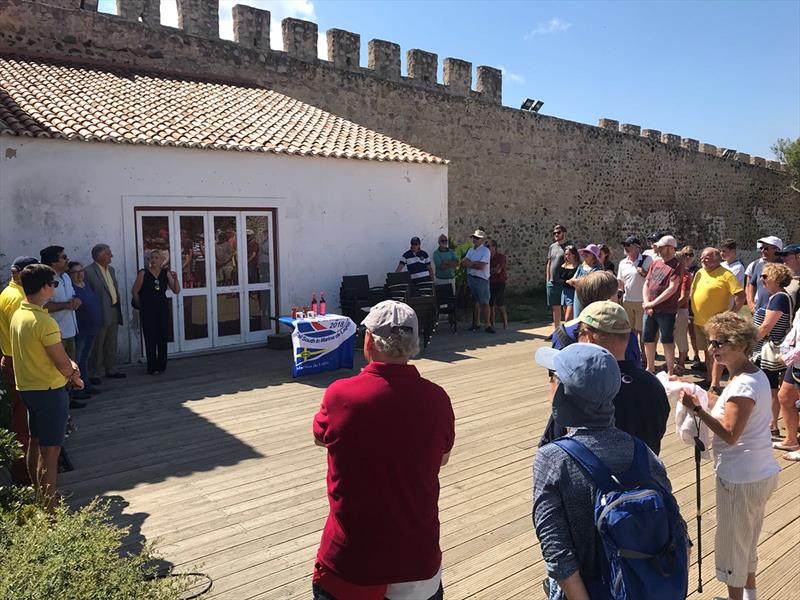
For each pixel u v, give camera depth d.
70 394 6.90
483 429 5.88
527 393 7.20
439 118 17.27
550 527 1.74
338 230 10.98
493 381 7.77
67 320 6.34
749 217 26.97
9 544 2.55
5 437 3.87
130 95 10.70
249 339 10.11
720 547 2.93
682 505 4.23
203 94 12.04
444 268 11.62
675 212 23.86
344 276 10.77
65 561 2.28
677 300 7.18
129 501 4.31
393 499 1.99
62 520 2.58
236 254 9.88
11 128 7.85
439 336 11.16
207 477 4.75
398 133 16.52
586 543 1.71
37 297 3.90
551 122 19.77
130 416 6.31
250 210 9.98
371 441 1.98
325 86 15.22
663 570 1.63
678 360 8.37
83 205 8.41
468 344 10.33
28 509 3.22
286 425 6.03
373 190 11.38
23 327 3.83
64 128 8.26
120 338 8.77
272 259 10.29
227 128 10.28
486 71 18.16
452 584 3.27
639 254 8.24
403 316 2.11
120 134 8.64
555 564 1.71
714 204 25.31
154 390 7.33
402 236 11.85
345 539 2.02
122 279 8.75
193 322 9.52
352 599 2.02
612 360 1.87
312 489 4.53
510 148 18.83
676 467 4.95
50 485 3.96
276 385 7.58
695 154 24.34
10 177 7.88
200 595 3.13
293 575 3.35
